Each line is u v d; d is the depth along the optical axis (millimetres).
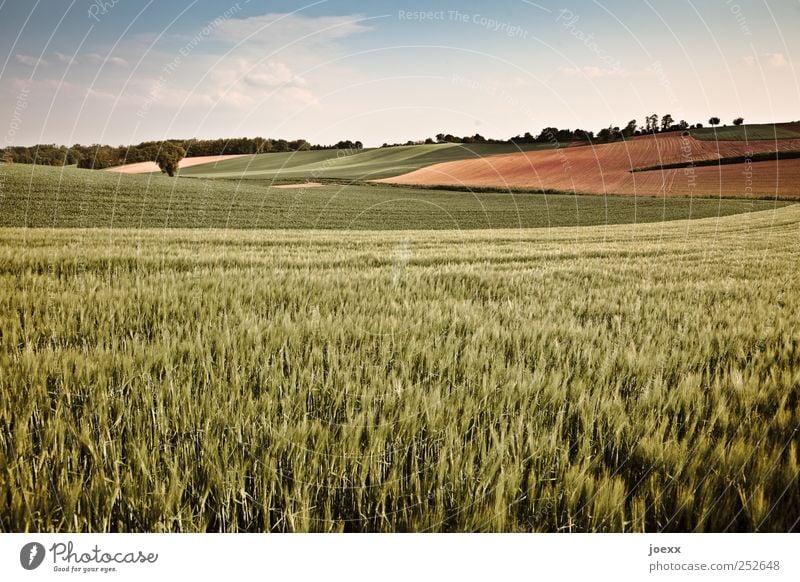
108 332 3529
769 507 2123
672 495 2189
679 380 2988
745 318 4359
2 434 2320
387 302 4879
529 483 2168
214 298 4621
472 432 2473
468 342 3533
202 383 2840
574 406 2627
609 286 6246
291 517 2105
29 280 5234
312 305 4566
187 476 2186
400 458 2299
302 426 2352
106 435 2334
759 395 2750
